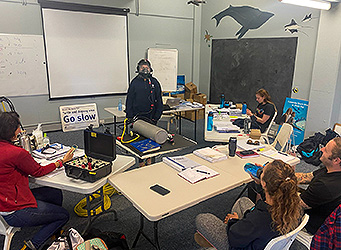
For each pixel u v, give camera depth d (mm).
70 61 5121
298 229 1289
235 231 1374
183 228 2400
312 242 1613
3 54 4492
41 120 5090
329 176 1624
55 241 1736
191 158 2303
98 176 1853
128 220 2502
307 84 4422
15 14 4465
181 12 6234
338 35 3740
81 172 1847
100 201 2510
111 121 5828
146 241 2213
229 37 5824
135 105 3434
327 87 3971
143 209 1519
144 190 1743
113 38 5473
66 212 2041
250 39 5328
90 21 5145
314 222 1685
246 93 5625
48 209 1917
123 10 5426
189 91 6410
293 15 4469
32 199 1855
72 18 4953
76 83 5281
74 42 5078
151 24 5898
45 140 2543
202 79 6844
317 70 4066
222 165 2160
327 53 3906
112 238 1928
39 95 4969
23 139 2137
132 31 5695
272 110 3527
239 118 3592
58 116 5242
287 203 1242
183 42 6461
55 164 1977
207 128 3166
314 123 4211
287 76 4730
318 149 3570
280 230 1255
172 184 1830
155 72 5770
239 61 5656
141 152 2328
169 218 2547
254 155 2340
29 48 4688
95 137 2031
